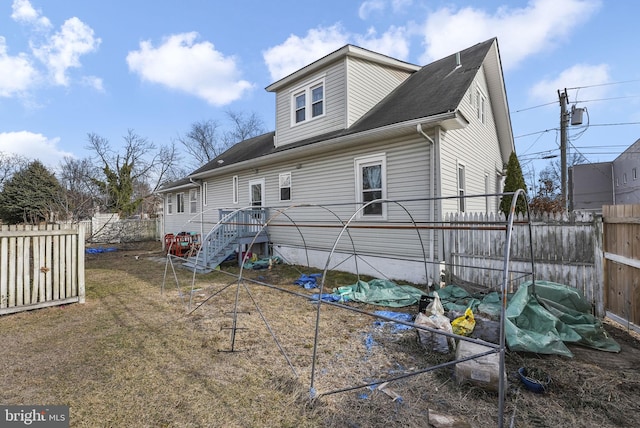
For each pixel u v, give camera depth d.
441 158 7.01
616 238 4.45
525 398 2.77
